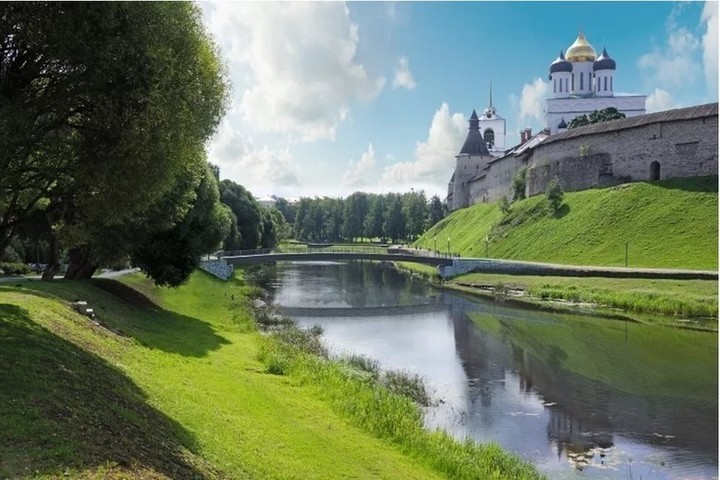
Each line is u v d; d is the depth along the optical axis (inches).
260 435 533.0
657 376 1177.4
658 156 3348.9
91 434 356.8
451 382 1108.5
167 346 889.5
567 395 1035.9
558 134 4089.6
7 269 1804.9
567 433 846.5
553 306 2106.3
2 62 496.4
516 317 1893.5
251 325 1366.9
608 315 1909.4
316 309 2009.1
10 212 624.1
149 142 537.3
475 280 2753.4
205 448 434.6
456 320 1833.2
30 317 657.6
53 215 868.6
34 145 534.9
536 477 652.1
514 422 888.3
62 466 296.8
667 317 1852.9
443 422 876.0
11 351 499.5
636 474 712.4
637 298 2017.7
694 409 963.3
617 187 3339.1
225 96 649.6
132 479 308.5
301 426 612.1
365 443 615.8
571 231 3166.8
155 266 1274.6
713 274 2161.7
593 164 3673.7
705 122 3154.5
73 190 612.7
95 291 1117.7
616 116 4761.3
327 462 515.8
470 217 4830.2
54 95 511.2
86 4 475.8
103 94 510.0
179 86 557.6
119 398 470.3
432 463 608.1
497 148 6806.1
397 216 6441.9
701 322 1768.0
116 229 1115.3
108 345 705.6
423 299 2325.3
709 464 741.9
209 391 649.0
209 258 2400.3
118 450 344.5
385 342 1478.8
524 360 1305.4
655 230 2844.5
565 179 3848.4
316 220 7573.8
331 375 871.1
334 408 724.7
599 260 2805.1
